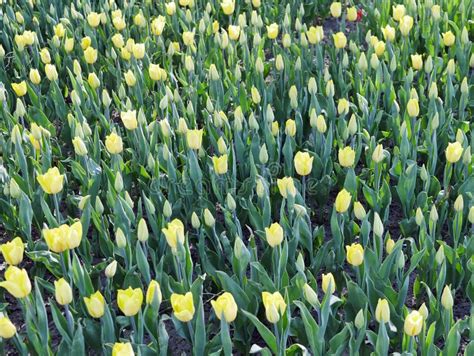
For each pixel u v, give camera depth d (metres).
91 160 3.05
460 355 2.62
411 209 2.95
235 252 2.53
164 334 2.37
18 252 2.39
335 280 2.77
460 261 2.70
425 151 3.17
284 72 3.59
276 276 2.55
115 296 2.80
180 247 2.48
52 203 3.03
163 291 2.66
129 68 3.74
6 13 4.31
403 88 3.44
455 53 3.74
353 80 3.59
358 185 3.08
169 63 3.74
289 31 3.94
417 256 2.50
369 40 3.65
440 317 2.48
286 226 2.71
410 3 3.98
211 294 2.79
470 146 3.04
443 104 3.60
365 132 3.14
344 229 2.82
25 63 3.90
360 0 4.30
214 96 3.49
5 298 2.96
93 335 2.52
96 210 2.79
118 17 3.88
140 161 3.15
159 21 3.80
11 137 3.23
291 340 2.61
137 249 2.55
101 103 3.71
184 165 3.13
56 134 3.67
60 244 2.40
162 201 2.94
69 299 2.32
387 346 2.29
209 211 2.72
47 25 4.35
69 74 3.64
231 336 2.71
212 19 4.21
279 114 3.45
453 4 4.09
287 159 3.06
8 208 3.00
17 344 2.46
